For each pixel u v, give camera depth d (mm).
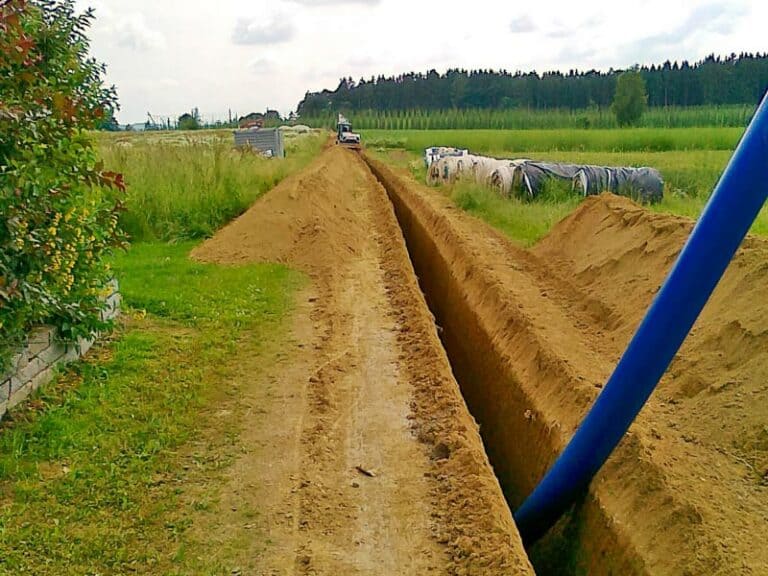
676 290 4699
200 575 4281
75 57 7316
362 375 7410
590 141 43000
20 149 5555
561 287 11031
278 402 6637
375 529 4859
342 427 6297
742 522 4930
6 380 5809
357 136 57406
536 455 7301
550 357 8023
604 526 5559
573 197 18641
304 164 29062
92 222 7141
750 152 4309
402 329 8820
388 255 13281
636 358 5000
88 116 6637
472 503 5086
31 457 5387
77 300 7070
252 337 8406
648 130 47000
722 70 78000
